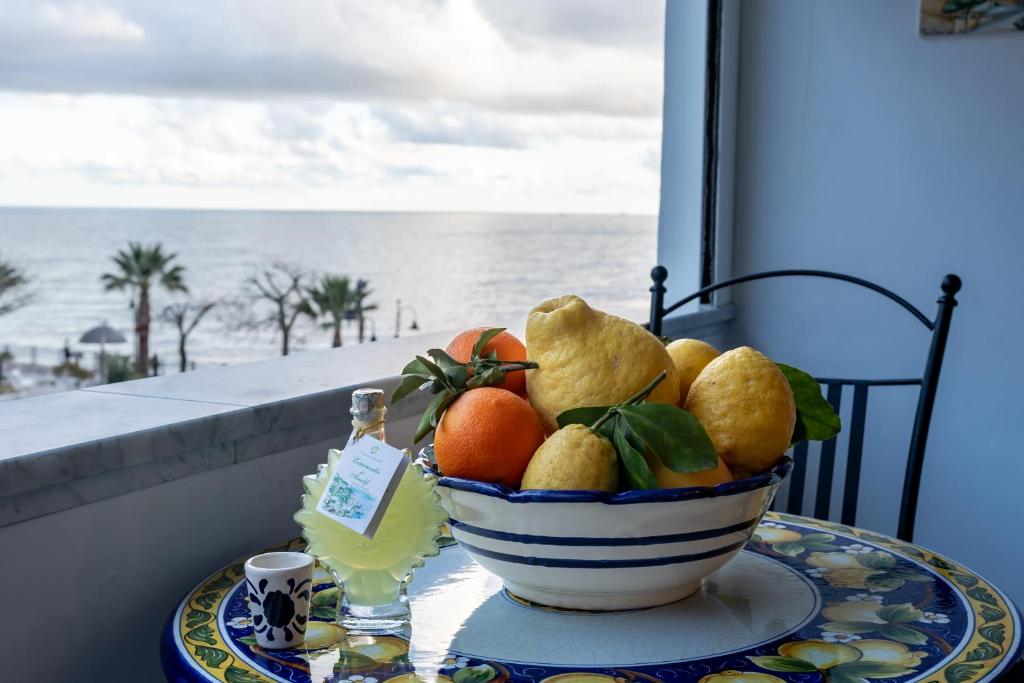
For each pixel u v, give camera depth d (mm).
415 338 1545
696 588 818
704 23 2088
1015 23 1838
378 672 651
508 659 674
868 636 717
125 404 948
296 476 1014
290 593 686
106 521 804
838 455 2080
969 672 646
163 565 863
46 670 761
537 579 741
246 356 17078
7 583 725
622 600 754
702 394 776
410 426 1200
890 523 2045
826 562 914
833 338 2082
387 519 736
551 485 696
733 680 635
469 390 767
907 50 1940
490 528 722
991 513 1955
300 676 645
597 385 745
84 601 790
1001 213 1898
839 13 1994
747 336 2176
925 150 1949
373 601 755
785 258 2117
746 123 2119
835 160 2037
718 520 711
